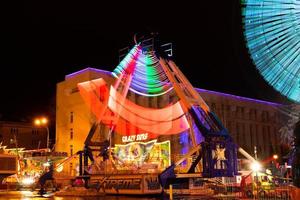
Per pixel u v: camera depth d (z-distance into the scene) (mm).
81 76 81750
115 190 34906
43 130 104438
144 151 60219
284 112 102312
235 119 102125
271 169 44094
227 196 31672
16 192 46375
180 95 32938
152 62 37281
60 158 64750
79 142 79250
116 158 44344
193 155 34156
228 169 30922
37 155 64625
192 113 31750
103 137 74188
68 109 84375
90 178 38344
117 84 44438
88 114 78312
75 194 36219
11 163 44500
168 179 33188
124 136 78500
